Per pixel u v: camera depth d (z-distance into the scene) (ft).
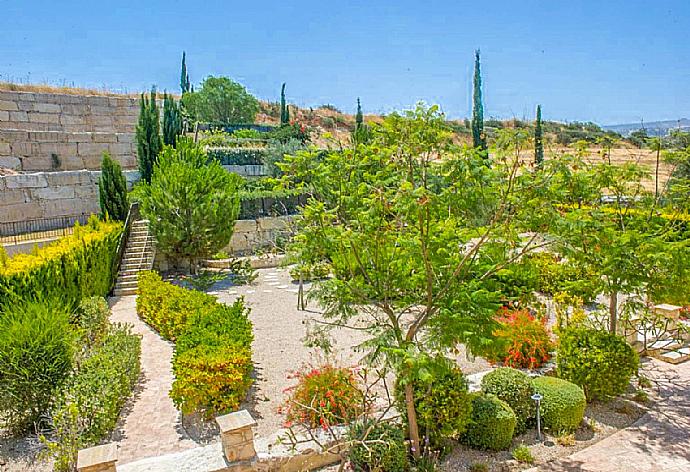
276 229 66.80
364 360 18.89
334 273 20.06
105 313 35.09
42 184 58.49
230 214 56.29
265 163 86.28
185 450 21.16
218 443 20.66
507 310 32.40
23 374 22.41
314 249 18.45
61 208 60.44
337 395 21.86
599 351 25.34
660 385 28.53
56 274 33.50
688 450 21.56
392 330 18.89
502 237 18.65
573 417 22.98
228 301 46.68
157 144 73.51
